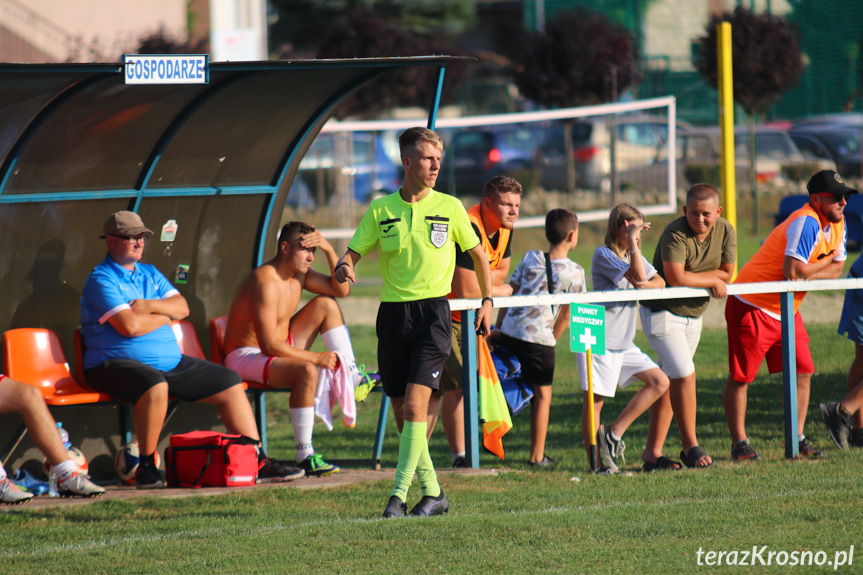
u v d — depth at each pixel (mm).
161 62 21797
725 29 47812
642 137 91438
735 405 25250
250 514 20250
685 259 24453
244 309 26078
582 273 25641
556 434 30500
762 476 22500
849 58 104938
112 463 26641
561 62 96438
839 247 25859
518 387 25688
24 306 25500
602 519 18828
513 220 25531
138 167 26859
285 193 29828
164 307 24734
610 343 24594
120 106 24828
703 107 106438
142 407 23359
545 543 17375
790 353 24641
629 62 98312
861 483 21188
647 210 63500
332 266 26719
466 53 122125
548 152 92375
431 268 19203
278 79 25734
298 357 25203
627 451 27312
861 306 26297
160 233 27625
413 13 151500
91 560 16984
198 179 27984
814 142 85562
